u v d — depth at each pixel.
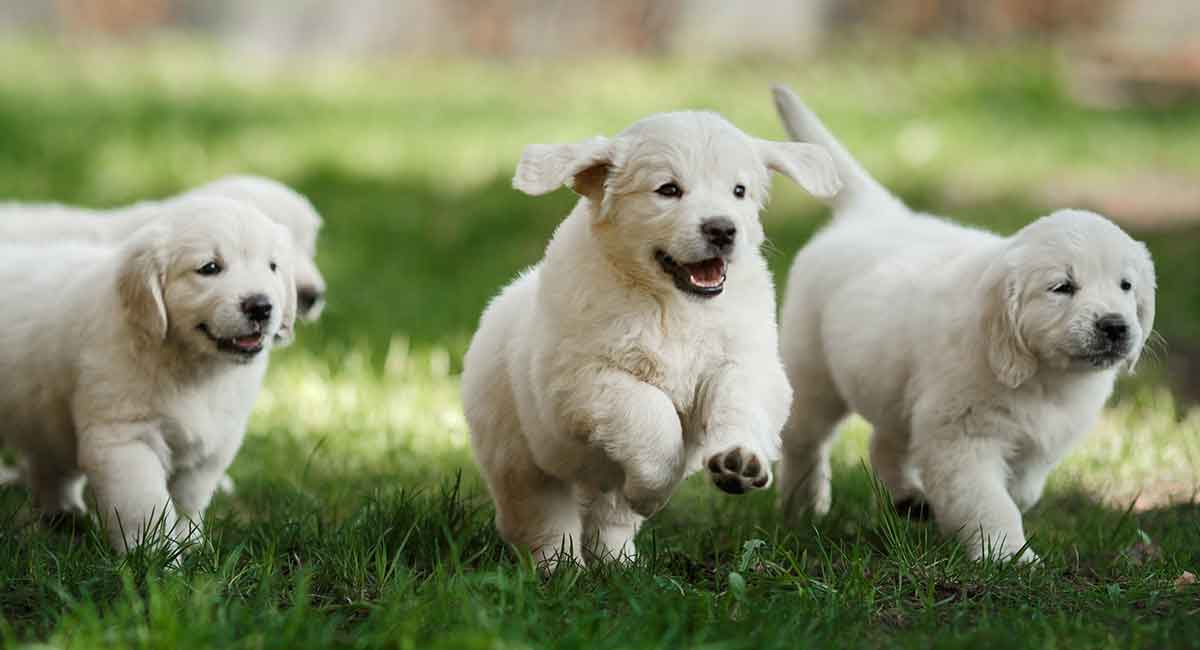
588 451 8.34
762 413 7.94
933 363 9.64
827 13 44.47
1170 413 13.31
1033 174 25.69
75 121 28.70
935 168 25.52
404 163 26.12
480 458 9.16
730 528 9.75
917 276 10.20
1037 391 9.44
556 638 6.81
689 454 8.52
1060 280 9.12
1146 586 8.20
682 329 8.12
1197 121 31.48
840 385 10.59
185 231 9.20
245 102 32.28
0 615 7.14
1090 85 36.16
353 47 45.56
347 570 8.18
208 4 47.12
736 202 8.12
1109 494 11.25
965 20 44.09
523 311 8.75
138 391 9.12
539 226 21.66
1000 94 33.06
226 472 11.70
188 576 7.87
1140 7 44.22
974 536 9.15
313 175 24.70
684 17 44.50
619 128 29.11
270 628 6.72
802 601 7.60
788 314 11.14
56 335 9.41
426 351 15.41
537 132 28.78
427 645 6.38
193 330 9.16
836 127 28.83
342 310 17.12
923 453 9.60
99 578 7.76
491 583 7.52
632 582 7.85
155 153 25.92
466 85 35.88
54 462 10.05
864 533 9.96
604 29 44.03
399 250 20.39
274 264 9.56
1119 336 8.95
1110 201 23.86
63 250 10.23
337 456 12.10
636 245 8.03
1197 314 17.78
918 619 7.61
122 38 46.12
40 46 41.22
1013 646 6.91
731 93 33.22
